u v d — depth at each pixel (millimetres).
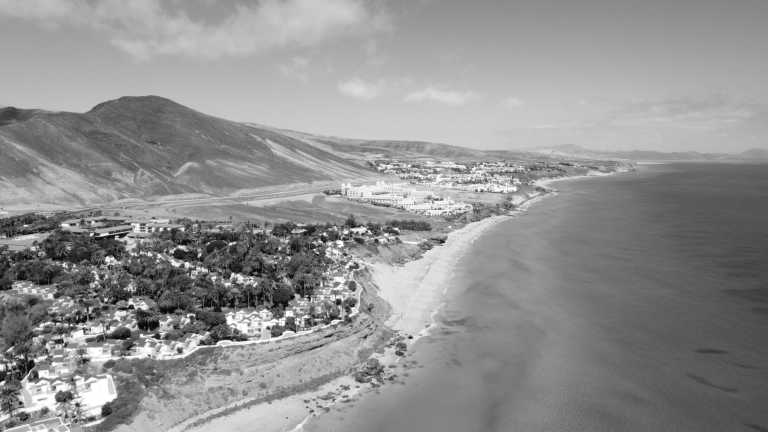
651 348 117812
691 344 118938
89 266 170000
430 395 102125
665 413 91750
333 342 122750
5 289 148750
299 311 137000
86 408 90938
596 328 130875
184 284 148500
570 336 126938
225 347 112500
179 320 129125
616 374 106688
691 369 107250
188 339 116062
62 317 126375
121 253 188000
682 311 139875
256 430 91750
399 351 123000
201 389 101938
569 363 112562
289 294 144625
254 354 112188
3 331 110562
